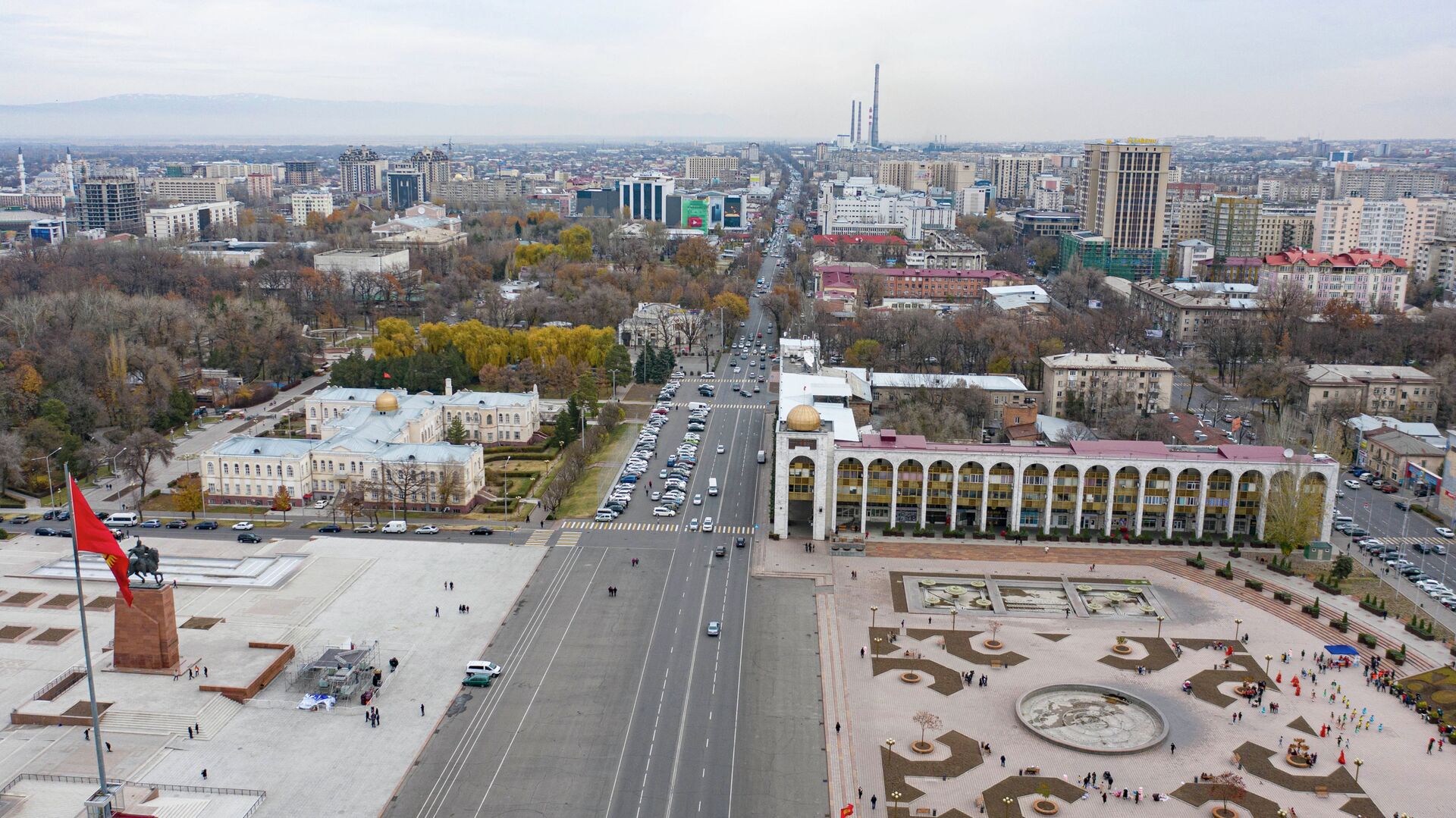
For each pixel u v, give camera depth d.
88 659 190.00
